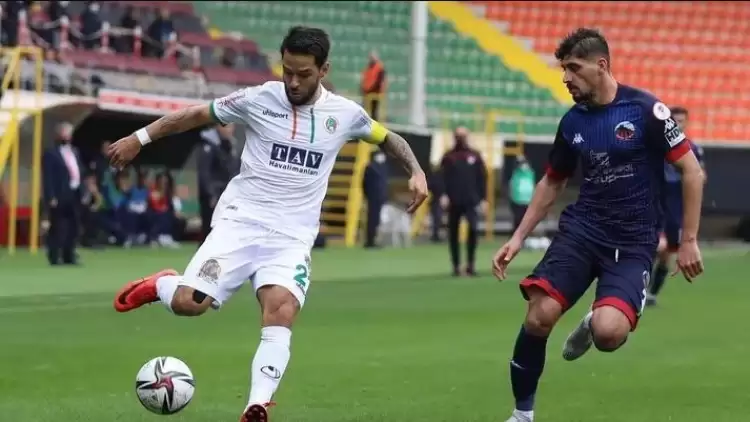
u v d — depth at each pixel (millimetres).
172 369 22938
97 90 86750
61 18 92812
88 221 85875
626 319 22391
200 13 117125
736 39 135750
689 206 22906
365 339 39438
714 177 111625
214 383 29875
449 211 67625
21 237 86688
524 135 117312
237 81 102688
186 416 25484
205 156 79938
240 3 120062
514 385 23844
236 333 40188
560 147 23953
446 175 67438
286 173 23453
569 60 23062
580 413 26719
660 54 132375
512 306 50906
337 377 31391
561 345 38344
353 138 24141
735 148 111438
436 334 40938
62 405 26609
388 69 121188
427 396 28672
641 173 23031
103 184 88812
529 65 127500
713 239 112875
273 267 23156
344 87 117125
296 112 23406
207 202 80000
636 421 25812
